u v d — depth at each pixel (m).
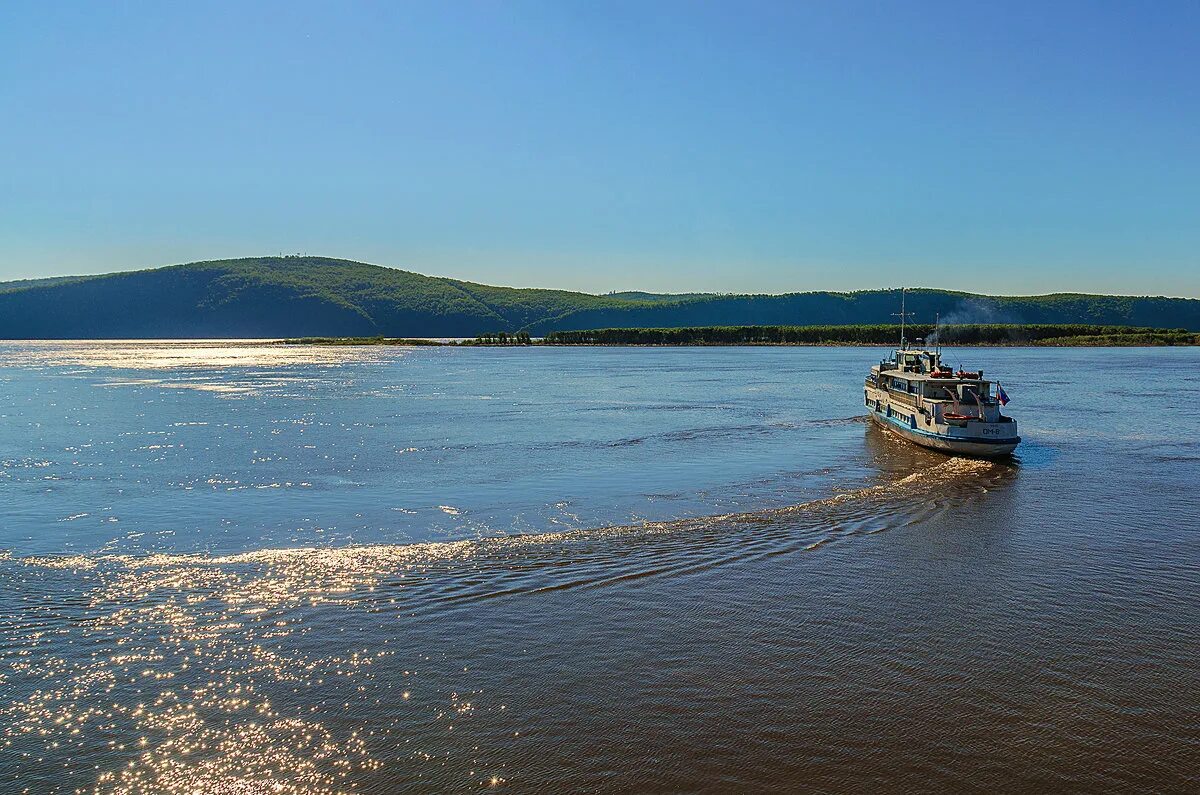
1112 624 21.06
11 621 21.20
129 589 23.59
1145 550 27.55
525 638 20.17
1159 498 35.41
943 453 46.91
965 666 18.62
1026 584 24.11
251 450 49.81
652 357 188.62
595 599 22.77
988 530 30.11
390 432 57.88
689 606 22.27
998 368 130.00
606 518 32.53
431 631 20.61
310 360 177.25
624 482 39.91
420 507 34.75
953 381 48.78
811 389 93.75
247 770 14.96
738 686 17.72
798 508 33.44
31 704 17.09
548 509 34.22
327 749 15.55
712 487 38.56
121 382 107.25
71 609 22.06
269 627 20.86
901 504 34.19
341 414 69.38
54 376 119.06
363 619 21.36
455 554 26.83
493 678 18.14
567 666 18.69
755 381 107.06
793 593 23.30
